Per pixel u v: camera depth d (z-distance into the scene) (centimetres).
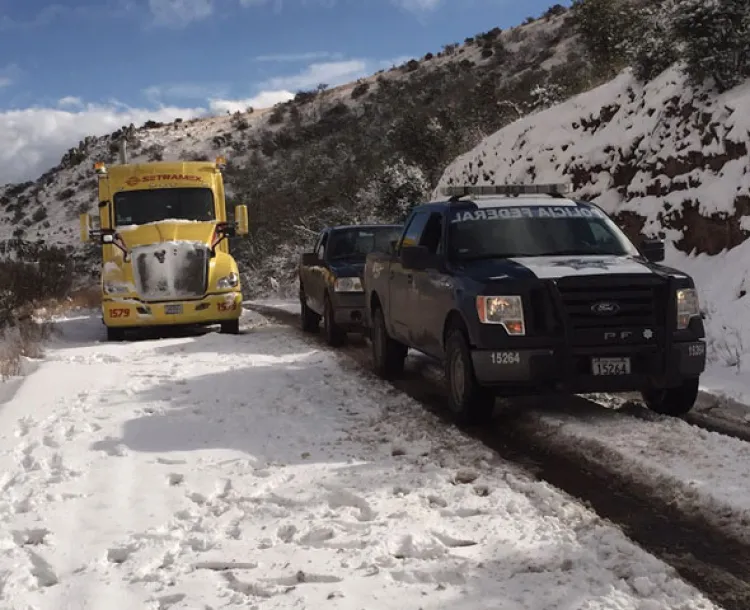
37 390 1012
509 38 6512
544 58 5106
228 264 1688
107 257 1677
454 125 3341
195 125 7969
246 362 1233
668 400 830
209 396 959
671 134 1538
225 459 704
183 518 567
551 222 922
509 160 2100
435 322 888
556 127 1980
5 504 596
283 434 785
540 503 572
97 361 1276
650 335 769
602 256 872
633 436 732
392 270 1054
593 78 2392
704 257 1363
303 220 3481
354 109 6594
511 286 771
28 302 2345
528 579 443
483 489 611
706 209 1354
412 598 423
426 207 1016
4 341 1444
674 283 780
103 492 620
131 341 1642
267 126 7212
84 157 7525
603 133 1773
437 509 560
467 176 2323
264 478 646
